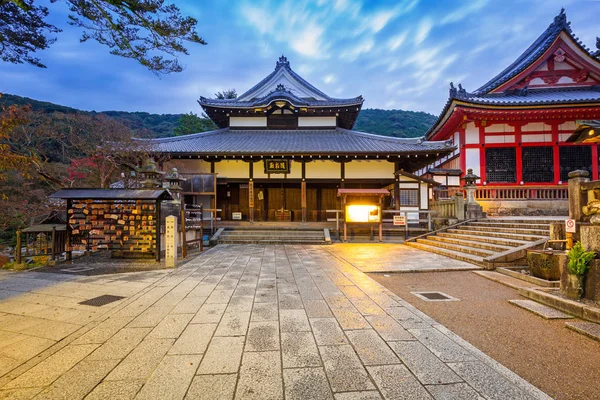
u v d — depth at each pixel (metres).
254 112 20.89
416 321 3.96
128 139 14.34
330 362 2.88
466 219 12.62
